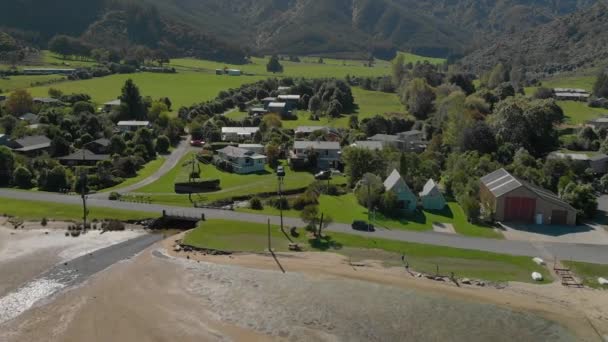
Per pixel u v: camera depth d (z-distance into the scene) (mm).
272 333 45906
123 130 135250
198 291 53438
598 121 141750
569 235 70562
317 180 96875
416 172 93625
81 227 71812
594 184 96625
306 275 57312
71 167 102125
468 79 197500
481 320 48438
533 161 101250
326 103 176625
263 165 107500
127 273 57469
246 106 182875
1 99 160875
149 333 45594
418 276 57219
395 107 182625
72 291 53125
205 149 120688
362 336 45562
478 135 110812
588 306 51031
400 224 73312
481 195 85250
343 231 69438
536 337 45750
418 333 46125
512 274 57688
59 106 155250
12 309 49375
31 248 64625
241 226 70562
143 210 77375
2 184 92438
